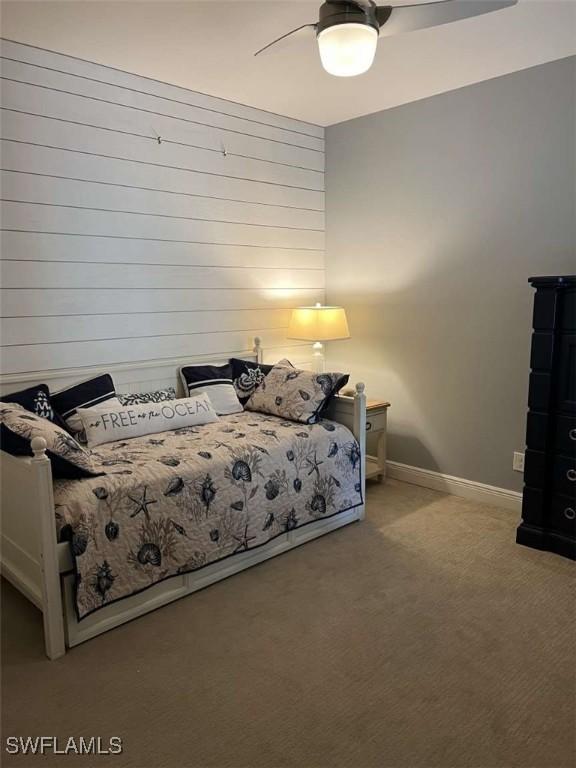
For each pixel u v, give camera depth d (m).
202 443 2.95
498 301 3.50
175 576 2.55
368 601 2.55
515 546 3.08
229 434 3.12
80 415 3.00
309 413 3.33
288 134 4.17
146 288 3.50
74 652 2.22
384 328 4.17
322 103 3.83
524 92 3.25
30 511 2.23
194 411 3.32
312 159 4.36
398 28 2.16
